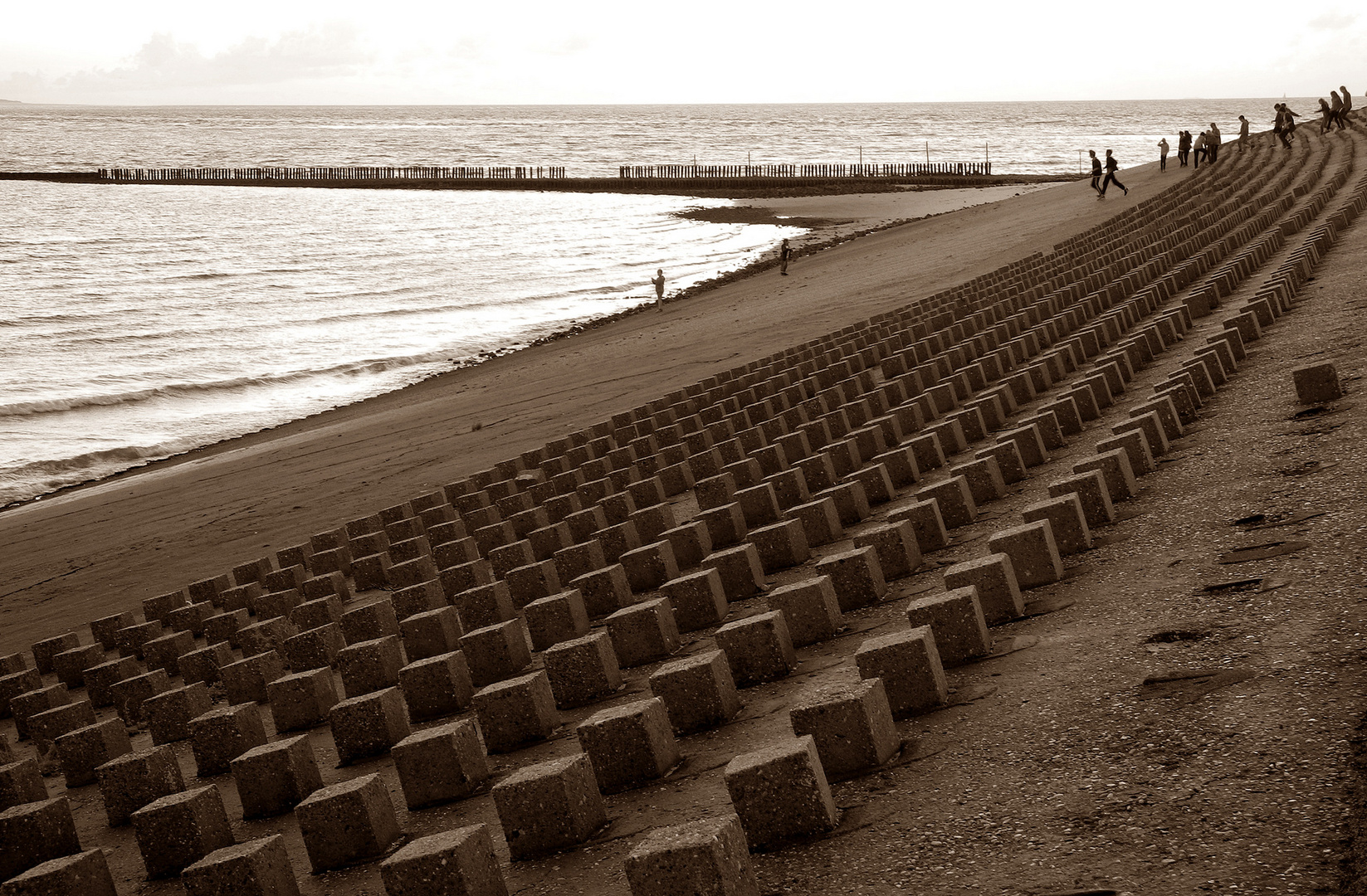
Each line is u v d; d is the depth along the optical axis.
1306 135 63.09
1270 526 8.77
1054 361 17.69
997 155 185.12
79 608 19.89
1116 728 6.33
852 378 20.56
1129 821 5.39
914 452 14.06
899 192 116.25
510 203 125.12
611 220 104.81
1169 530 9.40
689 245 84.12
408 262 78.94
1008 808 5.81
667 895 5.24
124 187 145.88
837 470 14.58
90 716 13.16
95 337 52.75
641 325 47.06
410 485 23.81
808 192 120.75
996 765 6.30
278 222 105.25
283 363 47.03
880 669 7.35
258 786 8.98
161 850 8.23
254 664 12.67
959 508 11.30
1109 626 7.81
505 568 14.45
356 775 9.30
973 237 54.53
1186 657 6.95
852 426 17.80
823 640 9.16
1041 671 7.38
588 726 7.43
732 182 129.00
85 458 33.91
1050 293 26.23
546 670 9.45
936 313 26.50
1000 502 11.80
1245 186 40.22
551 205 121.81
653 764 7.34
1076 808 5.65
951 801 6.04
